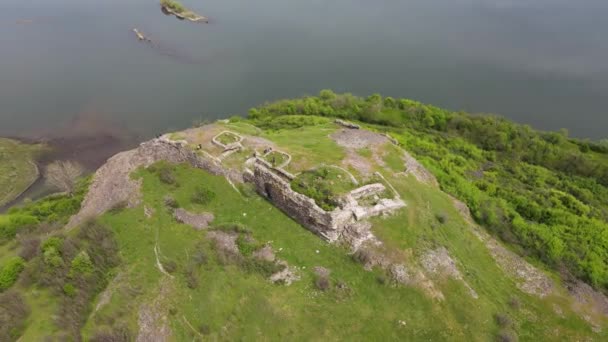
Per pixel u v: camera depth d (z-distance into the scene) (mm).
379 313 37094
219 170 51750
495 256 45344
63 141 84812
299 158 51062
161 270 41781
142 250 44406
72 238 46625
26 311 39906
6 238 54312
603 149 79250
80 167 76875
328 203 43188
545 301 40688
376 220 42812
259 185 48969
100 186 58906
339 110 87062
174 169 54281
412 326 36250
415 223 43406
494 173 66188
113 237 46594
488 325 36750
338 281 39344
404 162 54094
